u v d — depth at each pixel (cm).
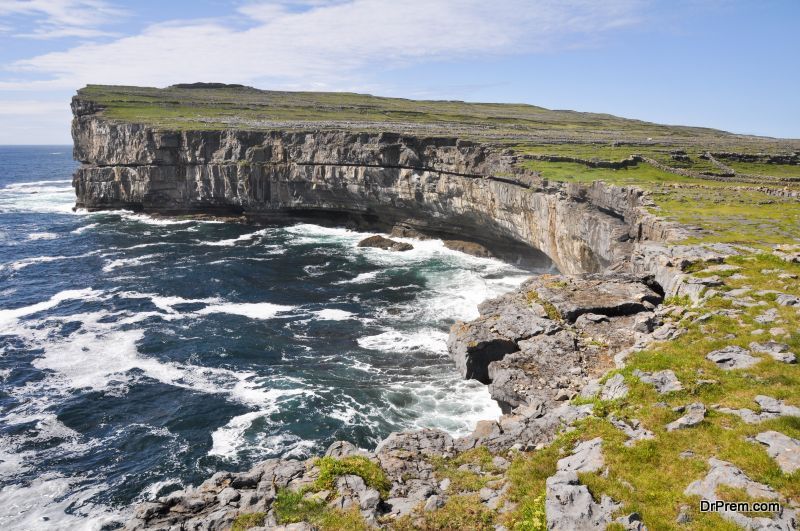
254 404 3269
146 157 8881
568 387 2359
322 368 3712
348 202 7975
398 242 7300
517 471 1630
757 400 1584
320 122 10806
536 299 3153
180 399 3366
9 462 2772
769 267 2569
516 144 6981
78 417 3186
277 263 6550
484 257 6694
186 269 6328
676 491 1302
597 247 4200
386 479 1794
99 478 2652
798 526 1112
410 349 3966
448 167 6688
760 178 5422
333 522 1555
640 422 1636
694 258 2778
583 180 4919
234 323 4622
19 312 4931
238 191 8456
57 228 8600
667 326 2291
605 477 1412
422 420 2964
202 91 17575
